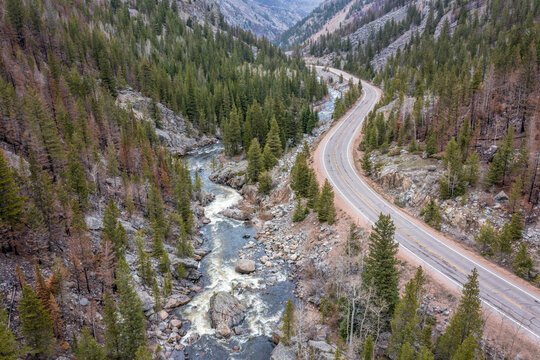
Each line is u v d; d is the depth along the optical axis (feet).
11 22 331.98
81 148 192.44
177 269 143.95
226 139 325.62
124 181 192.24
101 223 152.05
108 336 91.61
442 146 202.18
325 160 250.57
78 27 412.77
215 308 122.52
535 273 116.57
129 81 392.68
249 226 199.41
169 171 219.20
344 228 161.38
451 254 134.82
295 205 203.92
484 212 144.36
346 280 122.21
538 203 136.15
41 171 138.72
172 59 478.59
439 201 163.43
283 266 156.15
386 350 92.79
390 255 100.73
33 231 116.78
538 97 172.04
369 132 257.75
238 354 106.22
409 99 288.92
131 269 133.08
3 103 184.96
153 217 166.81
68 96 248.11
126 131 248.52
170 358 103.76
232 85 418.10
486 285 114.83
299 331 100.27
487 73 221.25
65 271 107.04
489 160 171.73
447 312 106.11
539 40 232.73
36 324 83.82
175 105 383.65
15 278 106.93
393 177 194.80
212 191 255.91
